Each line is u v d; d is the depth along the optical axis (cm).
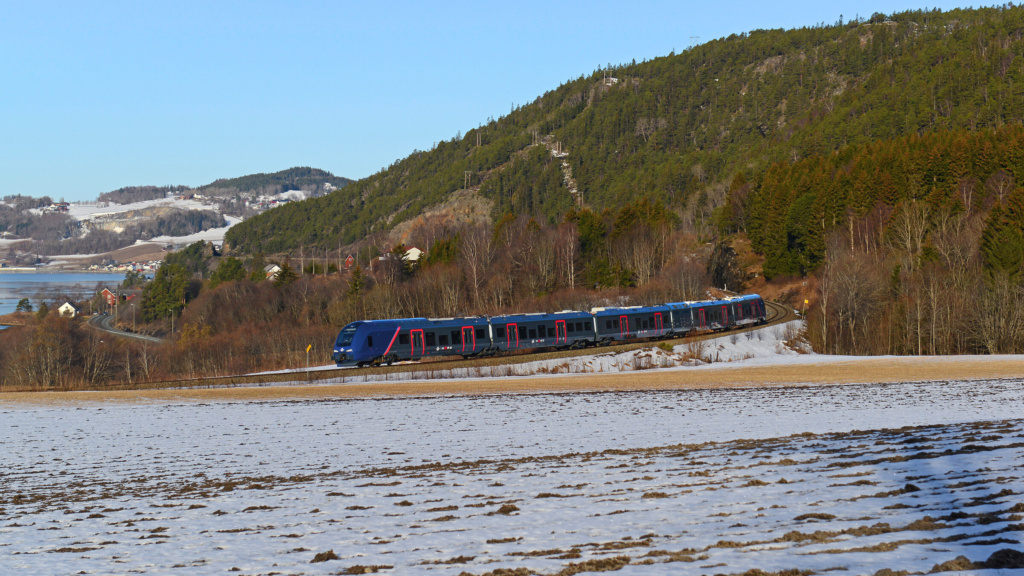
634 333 7544
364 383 5428
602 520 1366
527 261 13288
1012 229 9162
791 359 7244
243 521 1590
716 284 14588
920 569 940
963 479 1544
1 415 4500
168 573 1164
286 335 11331
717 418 3369
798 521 1260
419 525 1430
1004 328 8025
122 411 4509
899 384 4997
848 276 9088
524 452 2514
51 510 1914
